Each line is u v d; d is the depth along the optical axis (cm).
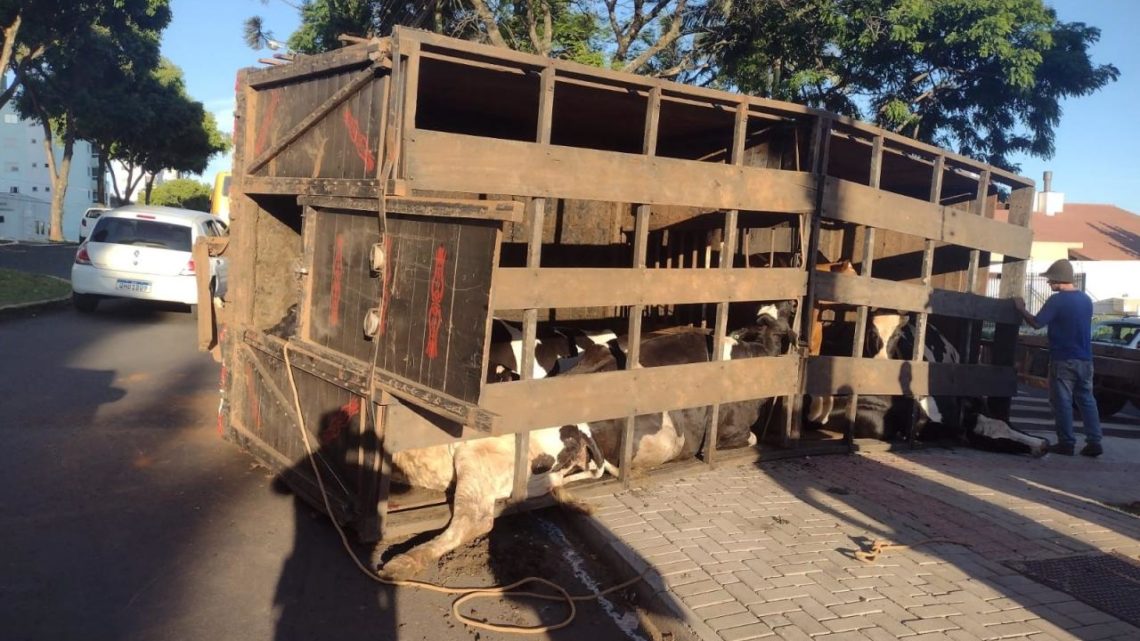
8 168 6303
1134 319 1259
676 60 1709
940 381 746
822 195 633
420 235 423
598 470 556
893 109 1462
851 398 697
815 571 438
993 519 545
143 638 348
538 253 481
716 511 524
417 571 426
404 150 421
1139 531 539
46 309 1245
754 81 1562
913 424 741
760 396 626
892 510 550
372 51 427
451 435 466
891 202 683
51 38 2614
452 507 490
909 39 1432
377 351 451
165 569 412
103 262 1201
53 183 3353
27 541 429
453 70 501
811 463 660
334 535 469
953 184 827
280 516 490
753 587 412
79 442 597
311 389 500
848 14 1474
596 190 500
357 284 470
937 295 731
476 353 384
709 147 743
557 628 388
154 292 1210
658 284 538
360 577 422
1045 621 395
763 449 662
